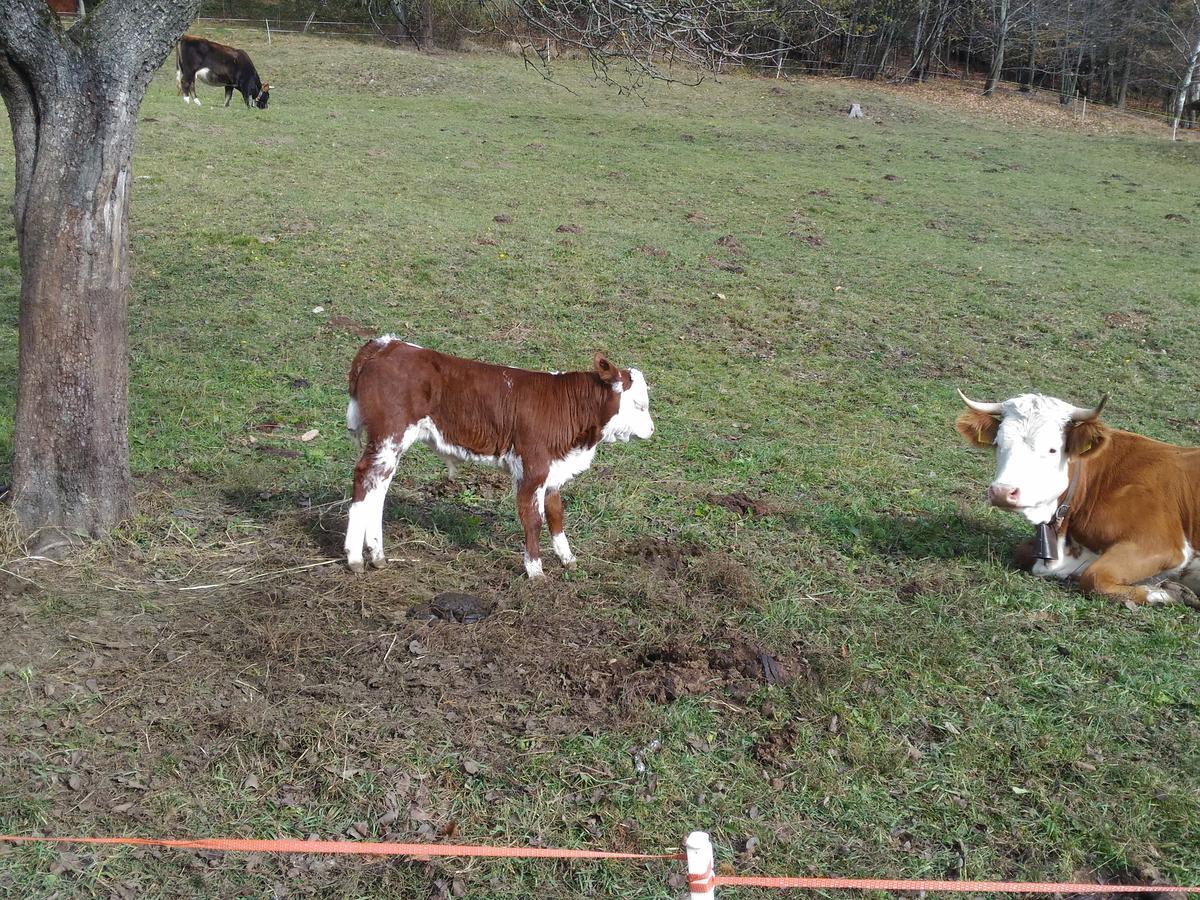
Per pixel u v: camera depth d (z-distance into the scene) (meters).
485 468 7.73
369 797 4.16
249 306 11.74
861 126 31.19
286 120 22.95
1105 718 4.92
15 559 5.68
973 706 5.00
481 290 13.05
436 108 26.83
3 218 14.09
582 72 33.44
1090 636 5.66
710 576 6.04
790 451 8.73
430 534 6.50
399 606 5.60
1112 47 47.69
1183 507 6.14
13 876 3.68
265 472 7.24
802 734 4.67
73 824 3.95
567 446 5.85
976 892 3.89
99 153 5.61
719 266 14.98
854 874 3.93
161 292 11.88
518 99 29.19
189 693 4.72
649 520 6.99
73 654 4.96
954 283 15.23
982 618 5.82
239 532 6.35
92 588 5.55
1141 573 6.14
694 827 4.12
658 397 10.12
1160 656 5.48
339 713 4.64
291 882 3.76
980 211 20.69
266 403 8.99
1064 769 4.56
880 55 42.88
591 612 5.63
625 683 4.93
